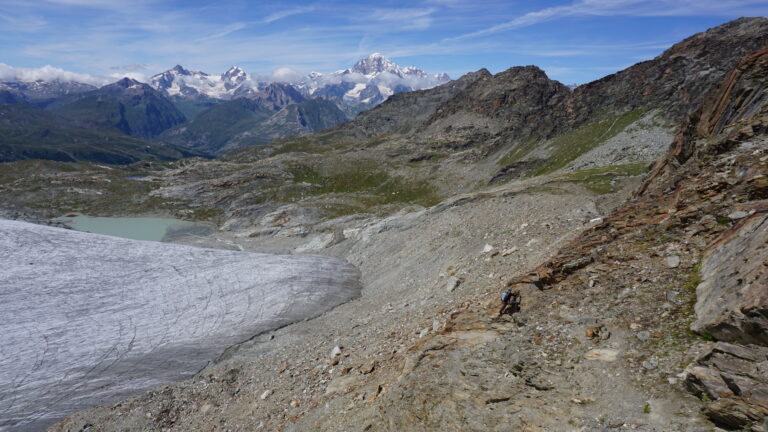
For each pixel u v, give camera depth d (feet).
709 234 48.98
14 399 103.60
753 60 94.48
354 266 214.07
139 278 203.10
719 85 105.09
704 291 39.01
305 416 61.62
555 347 42.22
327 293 167.12
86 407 99.09
